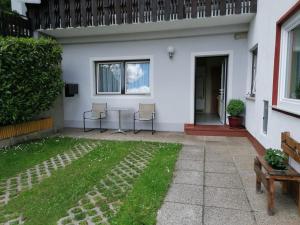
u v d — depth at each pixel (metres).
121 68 7.25
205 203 2.77
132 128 7.22
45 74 5.77
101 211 2.61
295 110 3.13
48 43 5.82
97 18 6.16
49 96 5.98
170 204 2.75
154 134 6.55
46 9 6.53
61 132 6.99
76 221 2.42
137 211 2.57
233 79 6.32
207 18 5.51
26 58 5.28
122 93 7.32
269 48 4.14
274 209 2.58
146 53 6.83
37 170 3.89
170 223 2.38
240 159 4.34
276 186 3.17
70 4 6.28
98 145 5.39
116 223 2.35
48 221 2.43
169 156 4.47
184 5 5.59
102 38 7.00
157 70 6.81
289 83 3.51
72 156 4.62
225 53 6.30
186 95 6.70
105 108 7.16
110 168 3.89
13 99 5.16
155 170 3.74
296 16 3.12
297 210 2.60
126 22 5.95
